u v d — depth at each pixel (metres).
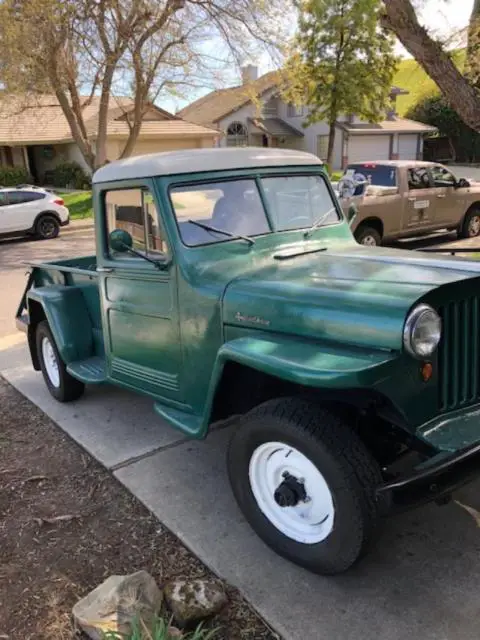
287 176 3.78
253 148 3.81
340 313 2.59
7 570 2.92
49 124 29.38
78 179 28.42
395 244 12.30
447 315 2.62
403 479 2.34
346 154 36.38
